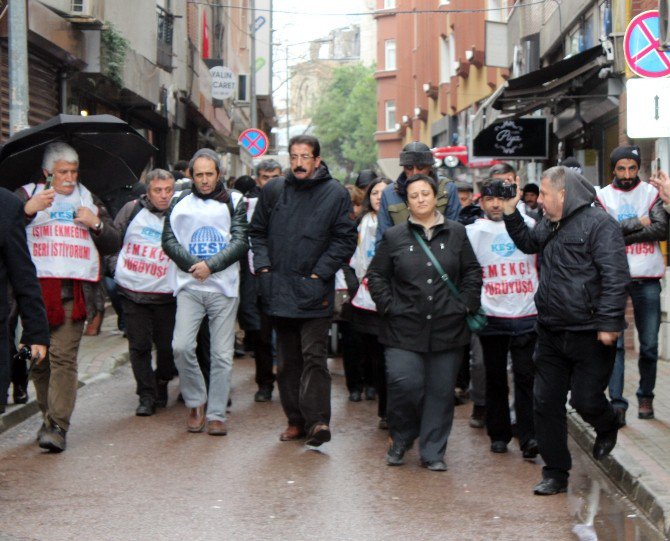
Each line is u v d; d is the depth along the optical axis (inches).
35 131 339.3
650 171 581.0
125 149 361.1
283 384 358.0
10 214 250.5
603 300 279.3
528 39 954.1
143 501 279.9
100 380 480.7
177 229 366.6
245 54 2128.4
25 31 480.4
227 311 368.2
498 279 332.2
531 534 253.8
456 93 1528.1
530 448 333.7
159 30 926.4
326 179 347.9
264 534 252.2
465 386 455.2
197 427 372.2
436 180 357.4
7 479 301.7
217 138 1477.6
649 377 375.6
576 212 285.9
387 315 321.4
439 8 1674.5
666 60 397.7
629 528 259.4
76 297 336.8
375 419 403.2
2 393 241.1
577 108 684.1
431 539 249.3
